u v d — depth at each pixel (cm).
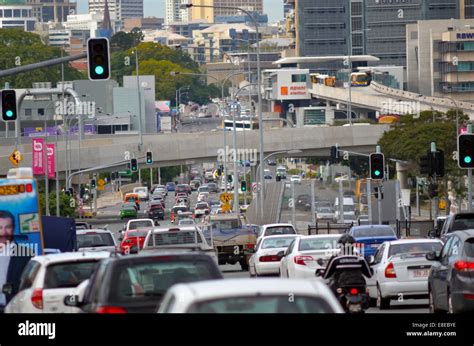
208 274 3547
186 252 3672
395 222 13888
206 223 11112
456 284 4844
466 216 7812
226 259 10562
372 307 6394
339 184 13988
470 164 8975
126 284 3481
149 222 12175
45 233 7881
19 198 5959
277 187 15725
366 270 4738
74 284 4469
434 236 8812
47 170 18438
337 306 2608
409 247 6219
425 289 6072
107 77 7388
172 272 3528
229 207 19538
